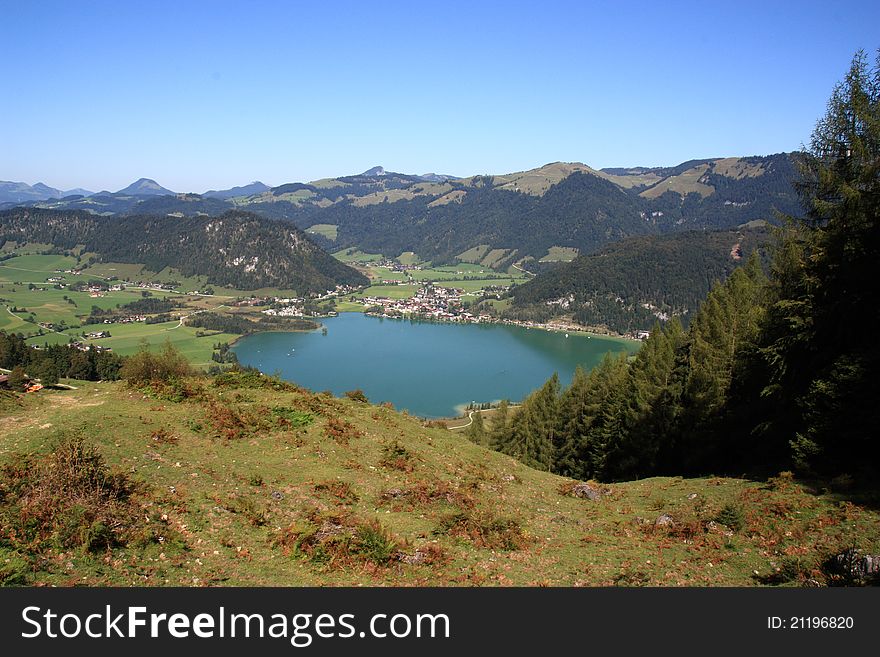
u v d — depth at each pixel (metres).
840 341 24.80
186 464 21.06
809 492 21.28
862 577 14.20
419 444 31.05
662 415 40.28
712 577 16.05
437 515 20.73
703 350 36.88
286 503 19.62
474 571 16.20
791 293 27.89
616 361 57.22
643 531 21.03
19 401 29.58
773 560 16.66
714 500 23.36
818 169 26.34
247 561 15.20
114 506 15.45
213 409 27.83
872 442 22.33
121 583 12.96
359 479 23.33
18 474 16.33
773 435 28.48
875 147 23.69
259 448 25.02
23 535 13.53
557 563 17.47
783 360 27.03
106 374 86.56
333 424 29.02
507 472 30.45
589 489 28.25
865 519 17.88
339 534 16.83
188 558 14.65
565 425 56.56
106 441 21.03
